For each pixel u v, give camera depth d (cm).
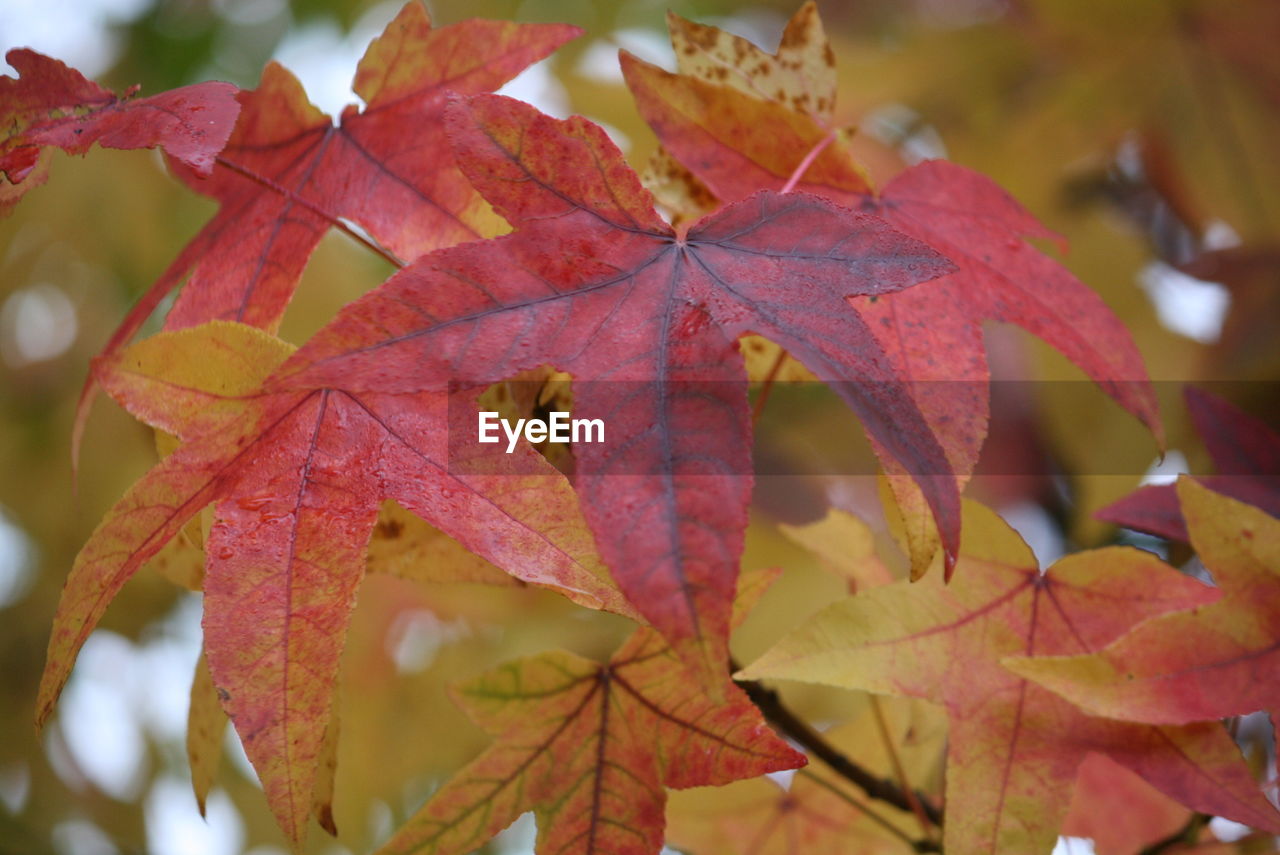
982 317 70
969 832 67
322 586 63
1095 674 67
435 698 110
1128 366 70
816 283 63
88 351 120
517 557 62
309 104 71
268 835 118
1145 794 76
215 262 71
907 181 72
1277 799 70
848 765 75
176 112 64
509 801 68
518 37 71
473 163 64
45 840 124
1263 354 92
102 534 63
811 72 73
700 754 67
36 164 66
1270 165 95
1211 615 67
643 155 96
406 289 62
